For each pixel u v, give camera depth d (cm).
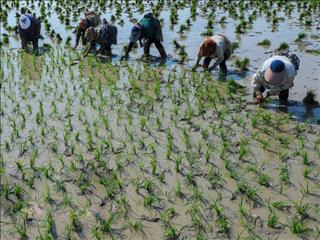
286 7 2066
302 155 715
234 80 1091
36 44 1481
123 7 2325
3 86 1132
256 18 1892
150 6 2306
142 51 1427
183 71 1183
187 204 611
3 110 973
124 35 1669
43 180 691
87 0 2608
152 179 675
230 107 919
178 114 902
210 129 829
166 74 1166
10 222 600
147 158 736
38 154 770
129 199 630
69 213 607
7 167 736
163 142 789
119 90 1059
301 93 981
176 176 680
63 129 861
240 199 615
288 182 648
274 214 562
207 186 649
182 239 546
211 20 1792
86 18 1458
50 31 1777
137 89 1054
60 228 579
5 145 804
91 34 1341
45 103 1001
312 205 593
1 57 1414
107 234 562
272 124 834
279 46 1358
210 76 1115
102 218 594
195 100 972
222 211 589
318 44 1409
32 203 635
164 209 604
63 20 1991
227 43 1117
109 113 927
